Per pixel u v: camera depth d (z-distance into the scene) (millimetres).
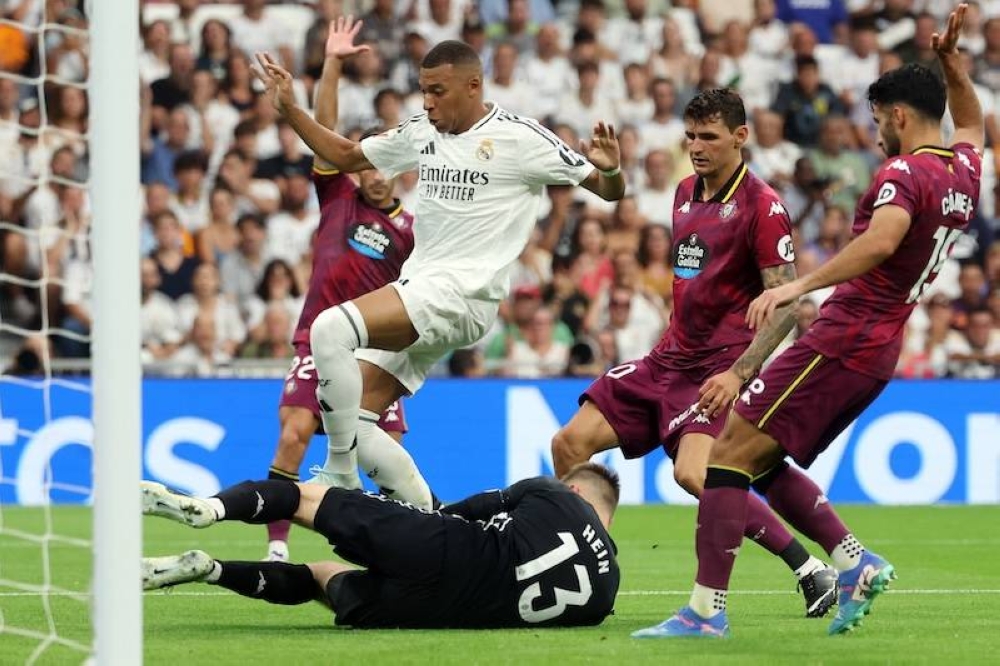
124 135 10008
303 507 12750
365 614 12992
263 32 35750
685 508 30750
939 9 38500
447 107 15195
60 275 32438
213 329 32438
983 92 37844
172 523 27953
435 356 16203
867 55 37938
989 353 34781
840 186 36281
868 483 31891
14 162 33000
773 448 12820
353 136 33344
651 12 37500
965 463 32062
